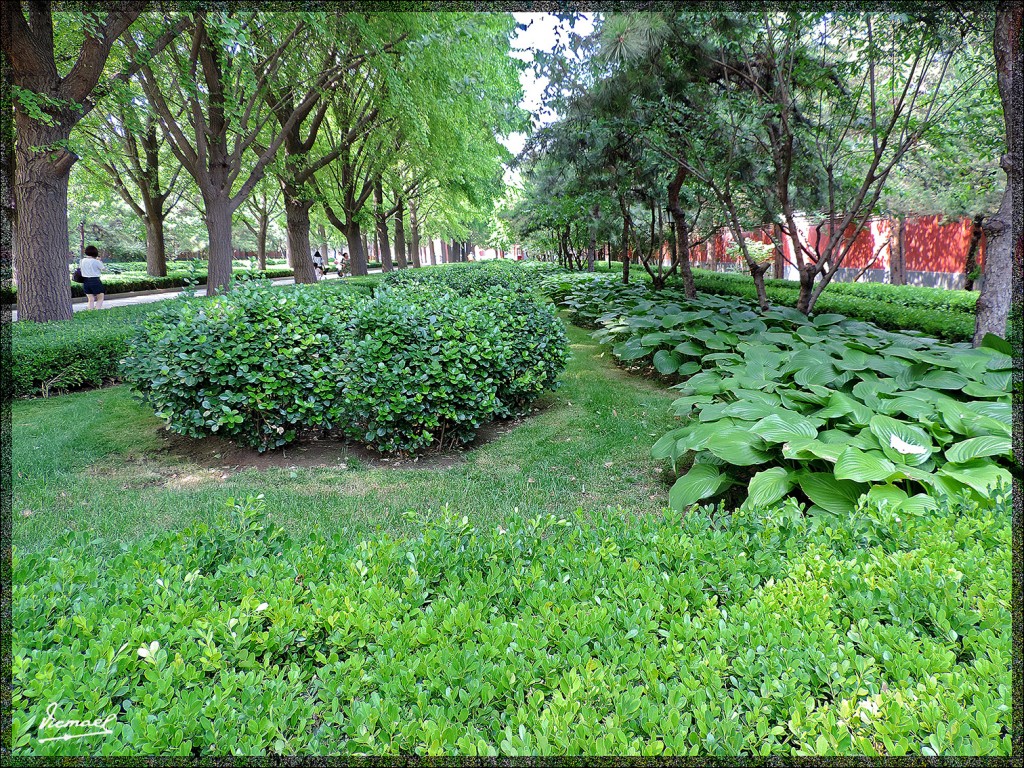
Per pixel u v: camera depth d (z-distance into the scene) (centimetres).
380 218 2431
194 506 398
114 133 1496
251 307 507
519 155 1104
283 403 489
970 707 138
